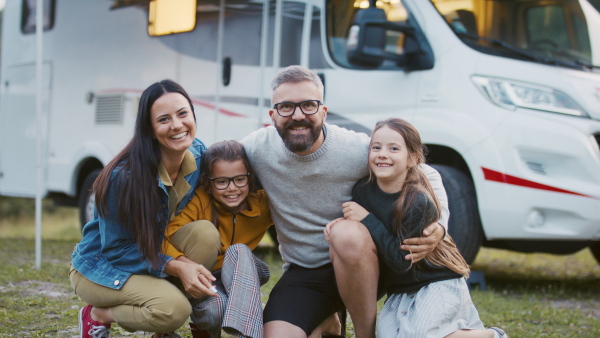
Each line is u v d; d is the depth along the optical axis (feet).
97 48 22.47
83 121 22.66
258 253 21.52
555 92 14.75
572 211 14.29
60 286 15.24
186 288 8.83
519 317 13.35
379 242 8.90
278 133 9.24
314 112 8.89
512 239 15.05
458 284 9.00
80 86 22.80
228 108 19.17
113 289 8.96
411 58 16.02
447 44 15.67
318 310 9.36
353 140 9.45
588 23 16.89
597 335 11.99
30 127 24.27
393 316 9.11
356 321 9.30
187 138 8.91
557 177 14.46
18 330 11.32
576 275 19.53
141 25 21.40
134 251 8.92
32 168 24.04
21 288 14.78
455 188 15.12
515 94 14.90
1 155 25.21
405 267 8.90
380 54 15.83
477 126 15.01
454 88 15.42
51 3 23.86
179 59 20.36
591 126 14.55
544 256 23.66
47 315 12.41
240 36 19.04
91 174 22.17
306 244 9.71
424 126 15.62
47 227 49.34
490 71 15.19
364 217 9.09
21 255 20.48
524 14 16.42
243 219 9.87
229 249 9.21
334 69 17.22
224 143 9.60
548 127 14.48
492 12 16.17
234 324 8.57
